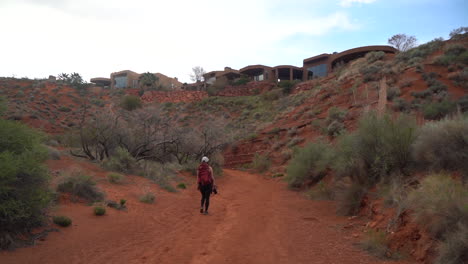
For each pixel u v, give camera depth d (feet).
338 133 73.82
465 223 15.26
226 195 44.68
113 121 53.83
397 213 20.38
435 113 60.13
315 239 21.50
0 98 20.98
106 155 52.29
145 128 61.72
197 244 20.08
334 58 186.50
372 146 30.68
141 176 47.67
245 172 90.12
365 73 107.55
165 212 29.86
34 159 18.63
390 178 27.66
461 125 23.03
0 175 15.87
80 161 46.55
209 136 76.02
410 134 27.48
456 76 81.35
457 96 71.51
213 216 29.73
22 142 18.95
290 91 179.32
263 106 168.14
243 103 183.62
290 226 25.49
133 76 290.76
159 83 271.69
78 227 21.27
